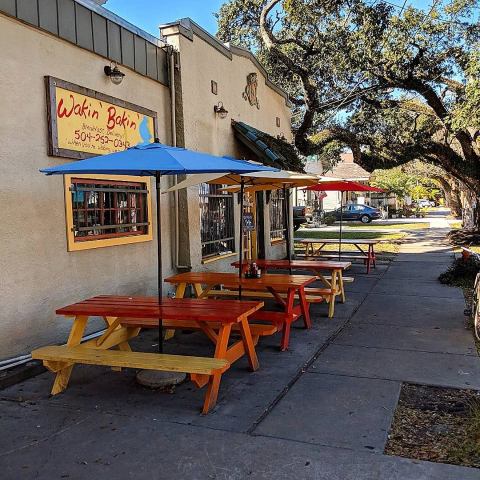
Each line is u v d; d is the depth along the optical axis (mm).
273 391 4582
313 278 6883
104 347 5074
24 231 5223
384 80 14320
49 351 4551
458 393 4523
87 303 5133
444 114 14602
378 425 3859
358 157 17828
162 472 3219
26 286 5250
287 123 14672
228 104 10172
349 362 5418
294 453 3434
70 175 5848
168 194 8102
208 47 9203
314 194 43688
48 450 3525
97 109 6332
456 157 17062
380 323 7133
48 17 5508
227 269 9977
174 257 8258
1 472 3238
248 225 9789
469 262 10516
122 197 6938
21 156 5191
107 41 6539
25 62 5254
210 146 9266
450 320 7230
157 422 3949
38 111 5418
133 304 5062
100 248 6402
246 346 5082
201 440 3639
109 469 3264
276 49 14812
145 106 7477
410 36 12719
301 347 6000
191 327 5344
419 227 31031
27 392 4629
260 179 7121
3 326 4977
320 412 4109
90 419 4027
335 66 14672
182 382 4824
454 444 3539
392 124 17484
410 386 4711
